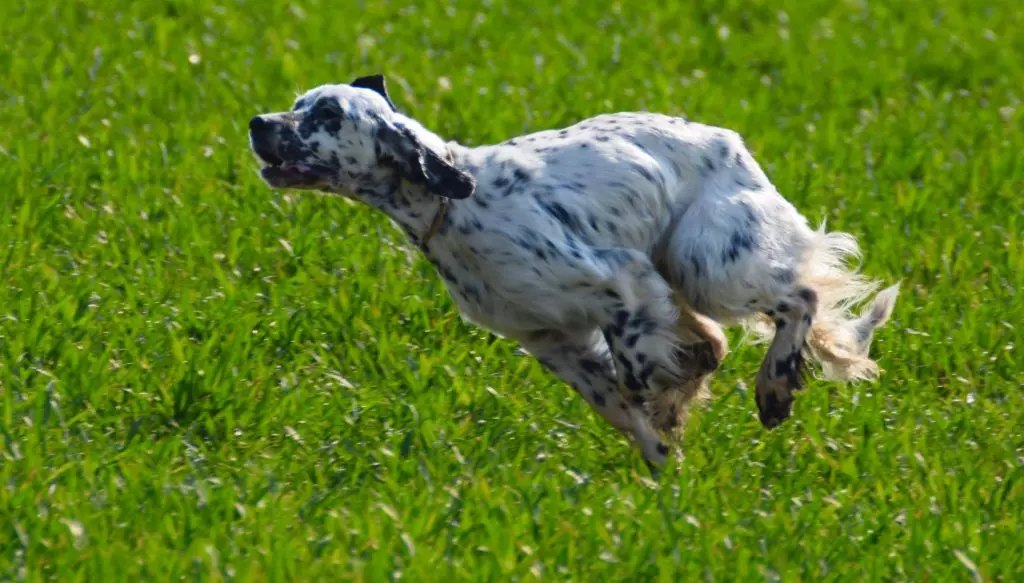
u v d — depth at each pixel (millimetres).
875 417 11266
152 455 10141
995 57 22344
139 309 12492
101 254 13461
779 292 10781
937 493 10156
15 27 20312
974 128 18453
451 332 12594
